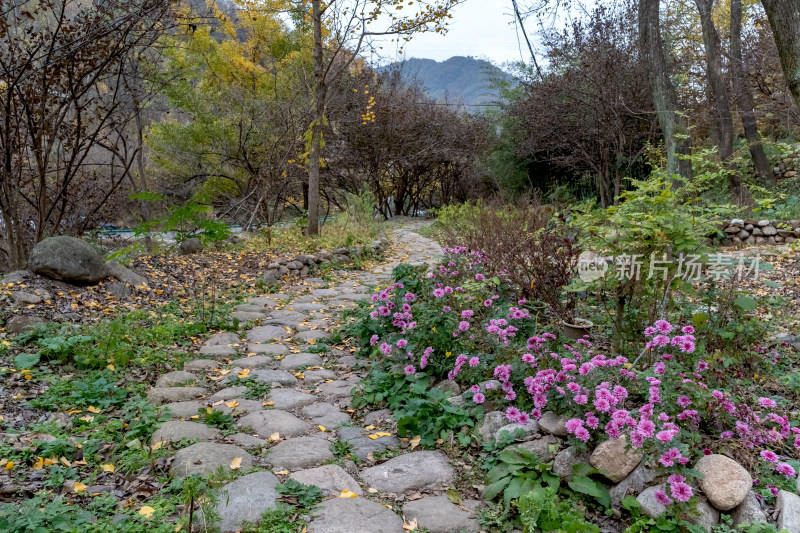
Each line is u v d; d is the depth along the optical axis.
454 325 4.26
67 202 8.77
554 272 4.99
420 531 2.56
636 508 2.66
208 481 2.82
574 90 15.77
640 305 4.25
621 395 3.01
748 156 13.54
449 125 20.98
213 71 16.95
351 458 3.26
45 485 2.75
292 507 2.67
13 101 6.94
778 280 7.09
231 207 15.41
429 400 3.72
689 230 3.82
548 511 2.58
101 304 5.92
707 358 3.66
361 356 5.11
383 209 22.56
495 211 11.02
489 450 3.16
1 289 5.58
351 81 18.66
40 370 4.21
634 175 17.16
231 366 4.81
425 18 11.10
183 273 8.05
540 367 3.48
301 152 14.79
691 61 15.98
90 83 7.45
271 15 16.78
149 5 7.16
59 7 7.90
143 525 2.47
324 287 8.22
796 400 3.81
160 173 19.31
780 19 5.00
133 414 3.66
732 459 2.78
